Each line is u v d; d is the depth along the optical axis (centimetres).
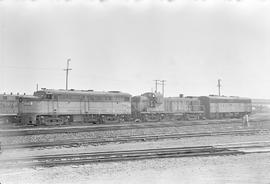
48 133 2684
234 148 2014
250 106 5925
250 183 1152
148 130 3134
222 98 5481
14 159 1549
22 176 1278
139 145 2228
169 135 2666
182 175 1288
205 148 1934
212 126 3609
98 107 4088
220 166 1458
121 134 2864
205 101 5322
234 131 2977
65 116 3800
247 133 2933
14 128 3184
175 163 1531
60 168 1405
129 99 4447
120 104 4325
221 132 2919
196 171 1357
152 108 4722
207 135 2780
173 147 2056
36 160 1547
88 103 3994
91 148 2075
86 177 1262
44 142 2208
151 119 4719
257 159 1625
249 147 2059
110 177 1260
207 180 1202
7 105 3953
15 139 2369
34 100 3541
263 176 1254
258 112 7612
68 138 2539
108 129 3048
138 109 4609
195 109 5216
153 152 1783
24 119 3562
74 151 1939
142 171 1363
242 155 1755
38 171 1355
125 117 4491
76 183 1178
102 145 2216
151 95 4759
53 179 1235
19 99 3603
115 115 4288
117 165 1473
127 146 2175
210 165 1486
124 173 1327
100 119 4141
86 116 3988
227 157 1692
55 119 3697
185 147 1970
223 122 4112
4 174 1309
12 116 3944
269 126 3712
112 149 2034
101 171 1360
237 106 5694
